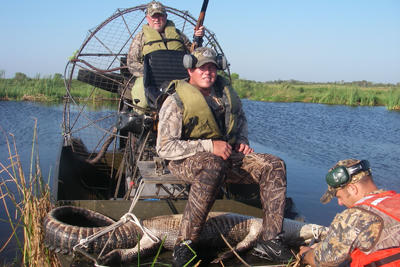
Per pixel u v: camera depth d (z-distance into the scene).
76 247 3.07
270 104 23.80
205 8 4.70
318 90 32.56
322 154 8.59
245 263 2.92
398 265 2.15
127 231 3.33
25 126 12.00
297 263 2.75
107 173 6.38
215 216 3.50
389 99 22.03
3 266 3.99
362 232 2.23
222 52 5.43
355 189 2.47
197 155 2.94
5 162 7.88
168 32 4.91
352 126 13.10
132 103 5.03
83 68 5.11
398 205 2.23
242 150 3.27
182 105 3.06
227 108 3.27
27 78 23.61
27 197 3.91
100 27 5.40
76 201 3.80
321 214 5.39
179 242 2.82
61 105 18.39
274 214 2.96
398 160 7.97
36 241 3.76
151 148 5.10
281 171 3.04
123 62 5.76
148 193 4.78
